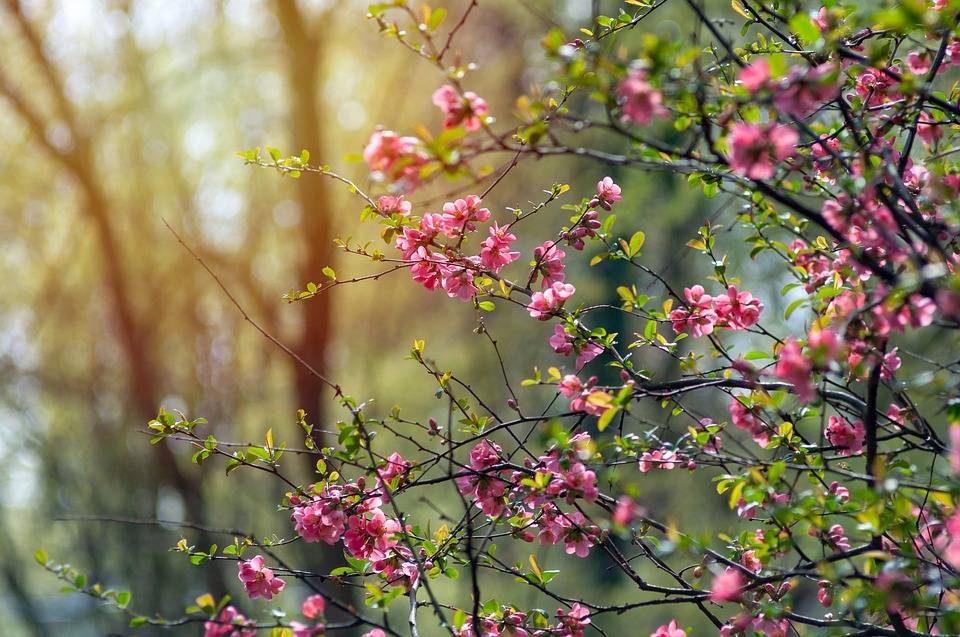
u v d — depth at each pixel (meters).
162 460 14.45
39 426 15.66
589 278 15.49
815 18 3.58
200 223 14.75
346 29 14.66
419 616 10.95
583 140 12.27
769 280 11.84
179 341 15.04
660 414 9.06
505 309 16.36
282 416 15.12
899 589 2.87
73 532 15.05
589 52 2.87
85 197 14.52
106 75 14.66
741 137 2.70
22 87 14.45
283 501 3.90
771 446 3.72
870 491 2.94
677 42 2.64
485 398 16.17
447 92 2.81
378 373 16.09
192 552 3.72
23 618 16.22
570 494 3.46
